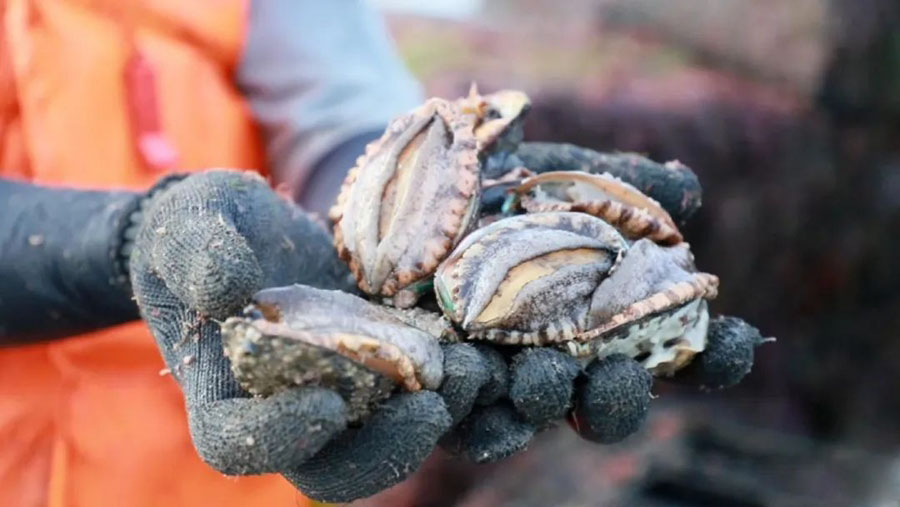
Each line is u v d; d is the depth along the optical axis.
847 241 1.23
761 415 1.24
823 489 1.00
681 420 1.18
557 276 0.52
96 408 0.66
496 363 0.51
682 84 1.26
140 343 0.67
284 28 0.74
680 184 0.60
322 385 0.47
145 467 0.66
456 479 1.11
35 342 0.63
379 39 0.80
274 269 0.55
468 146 0.56
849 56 1.26
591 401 0.51
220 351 0.49
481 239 0.53
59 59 0.66
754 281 1.26
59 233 0.60
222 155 0.71
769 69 1.31
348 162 0.73
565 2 1.43
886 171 1.24
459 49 1.35
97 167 0.67
